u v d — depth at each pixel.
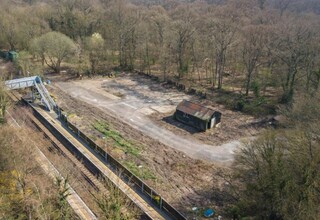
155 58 88.19
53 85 74.69
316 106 40.06
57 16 107.81
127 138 50.66
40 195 29.75
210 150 47.91
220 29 76.62
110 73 83.75
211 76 82.12
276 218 30.78
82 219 31.92
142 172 41.41
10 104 59.78
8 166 33.88
